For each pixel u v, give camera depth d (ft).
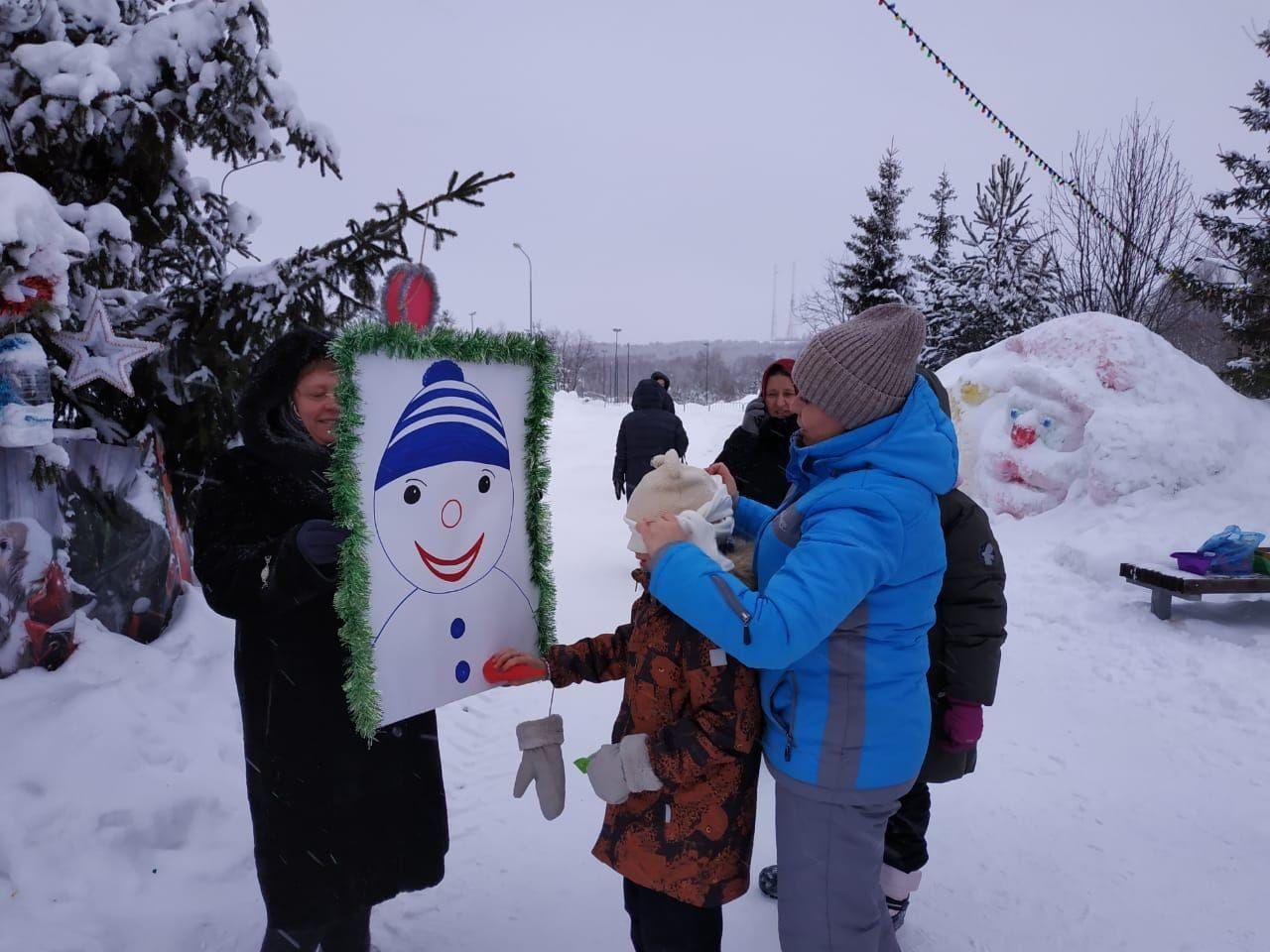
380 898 7.62
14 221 9.34
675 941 6.81
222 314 12.46
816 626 5.74
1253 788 12.63
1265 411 27.94
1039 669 17.92
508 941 9.02
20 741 9.86
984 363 32.40
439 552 7.06
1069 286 60.54
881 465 6.36
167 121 12.75
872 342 6.27
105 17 12.92
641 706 6.78
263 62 13.15
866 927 6.51
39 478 10.60
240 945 8.45
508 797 12.21
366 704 6.47
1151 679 17.03
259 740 7.27
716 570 6.01
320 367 7.16
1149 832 11.43
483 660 7.50
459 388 7.17
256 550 6.77
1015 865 10.67
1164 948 9.07
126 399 13.26
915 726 6.52
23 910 8.24
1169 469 25.93
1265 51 40.01
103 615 12.23
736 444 12.83
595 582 24.73
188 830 9.93
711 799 6.62
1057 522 27.20
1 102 11.15
